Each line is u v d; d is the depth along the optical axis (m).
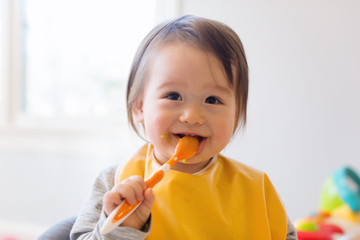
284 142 1.68
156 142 0.64
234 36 0.69
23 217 2.05
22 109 2.16
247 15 1.70
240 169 0.73
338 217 1.39
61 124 2.05
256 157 1.71
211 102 0.64
